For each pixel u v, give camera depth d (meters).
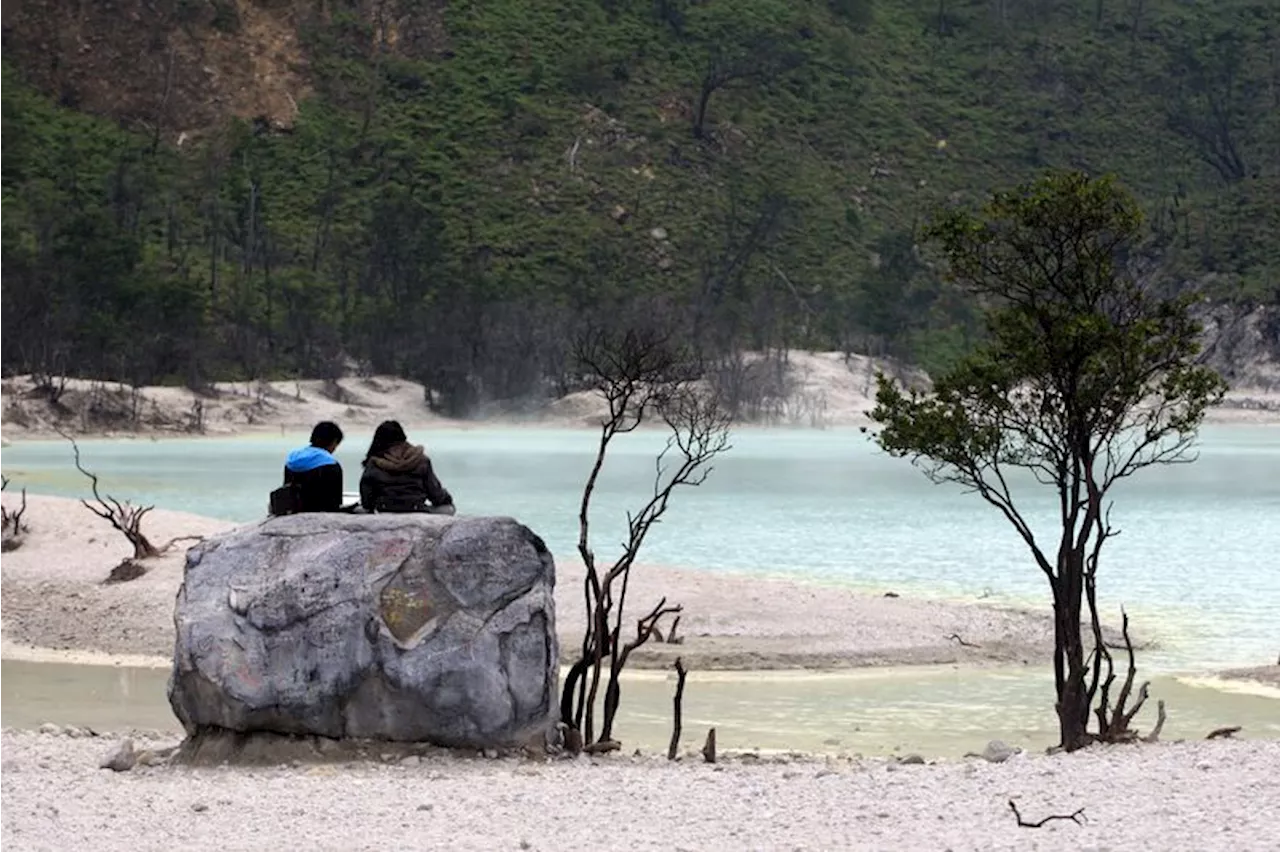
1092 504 31.97
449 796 25.06
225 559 29.08
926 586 66.69
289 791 25.42
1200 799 23.50
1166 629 55.31
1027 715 39.28
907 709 40.09
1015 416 32.97
